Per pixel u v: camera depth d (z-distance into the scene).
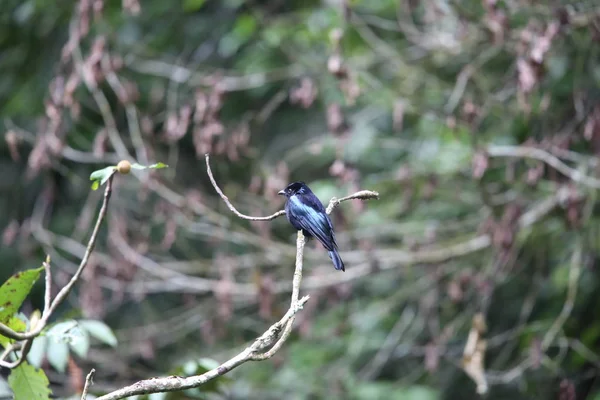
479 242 12.16
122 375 12.66
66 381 10.41
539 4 10.59
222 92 11.37
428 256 12.30
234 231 12.07
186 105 11.60
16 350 5.07
